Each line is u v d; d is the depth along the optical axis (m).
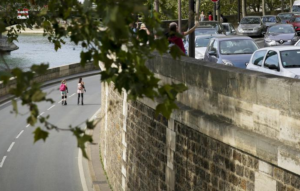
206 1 178.50
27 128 94.75
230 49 56.62
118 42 12.99
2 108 110.25
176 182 31.58
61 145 83.06
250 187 23.16
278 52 44.03
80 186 64.56
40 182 66.94
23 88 12.05
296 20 132.12
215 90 26.45
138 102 40.25
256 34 129.00
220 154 25.70
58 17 14.98
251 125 23.16
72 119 103.38
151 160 36.81
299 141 19.94
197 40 76.88
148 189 37.72
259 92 22.41
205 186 27.44
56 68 145.38
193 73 29.11
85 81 146.00
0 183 67.38
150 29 13.77
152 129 36.44
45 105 115.44
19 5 29.19
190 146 29.23
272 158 20.95
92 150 71.88
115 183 51.69
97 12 12.39
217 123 25.44
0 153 80.38
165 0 15.55
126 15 11.00
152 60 35.91
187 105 30.19
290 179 20.30
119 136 49.00
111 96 56.41
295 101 20.09
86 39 13.78
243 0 185.50
